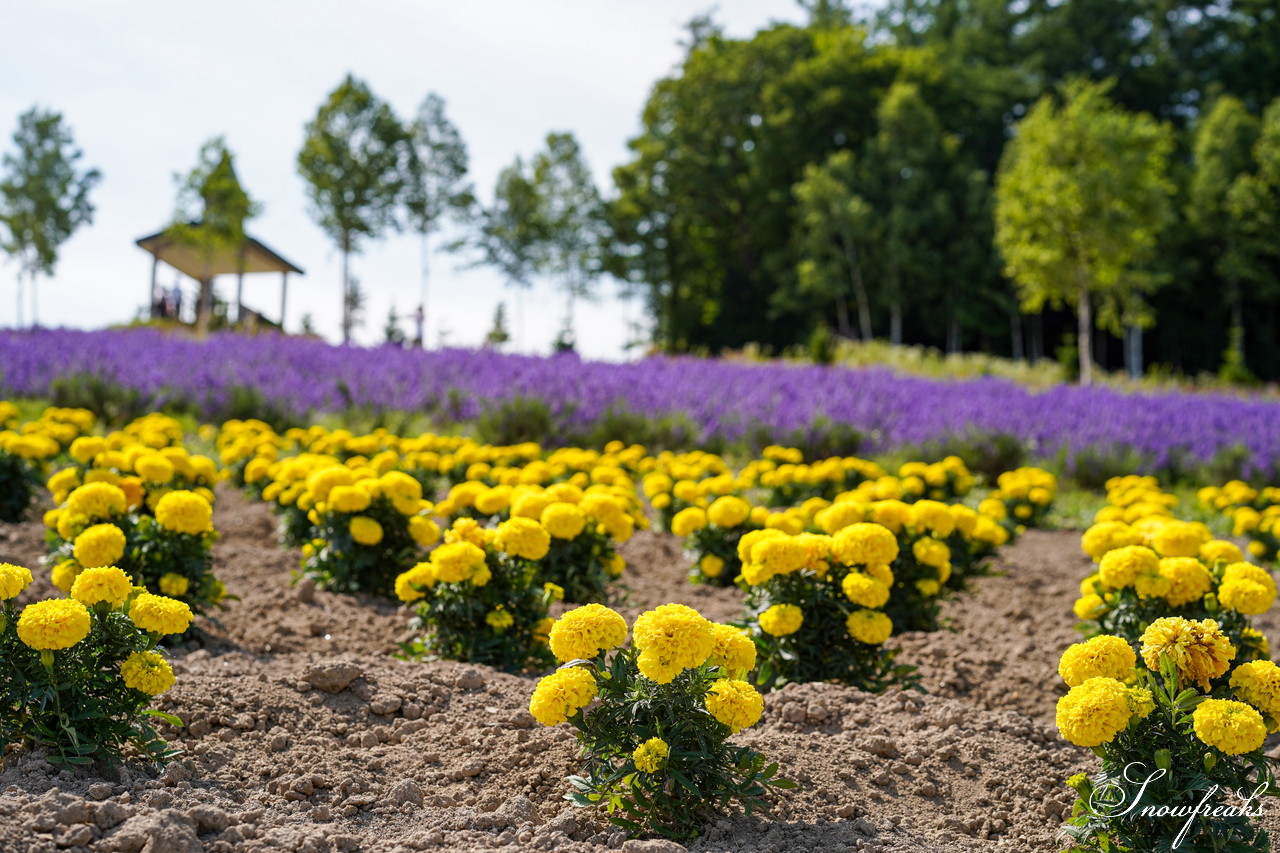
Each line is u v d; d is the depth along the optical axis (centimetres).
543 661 372
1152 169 2739
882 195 4356
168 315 3116
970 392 1423
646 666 216
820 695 331
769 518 480
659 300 4869
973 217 4294
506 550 374
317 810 239
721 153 4719
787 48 4744
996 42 5356
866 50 4947
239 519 665
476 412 1133
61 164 4378
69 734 236
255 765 266
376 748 284
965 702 378
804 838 239
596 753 236
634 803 236
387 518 475
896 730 313
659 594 519
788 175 4703
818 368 1557
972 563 534
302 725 295
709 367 1554
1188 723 215
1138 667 243
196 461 505
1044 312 4866
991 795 275
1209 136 4234
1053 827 258
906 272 4278
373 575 479
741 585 373
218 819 222
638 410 1123
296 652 399
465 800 256
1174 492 1060
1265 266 4188
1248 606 319
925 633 443
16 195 4322
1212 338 4453
